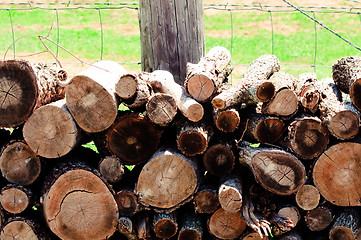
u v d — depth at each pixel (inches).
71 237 193.3
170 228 194.2
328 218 196.1
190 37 231.5
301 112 189.5
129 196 191.5
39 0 714.8
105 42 563.2
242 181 194.1
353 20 646.5
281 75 214.8
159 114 178.9
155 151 192.2
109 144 188.7
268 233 195.8
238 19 657.6
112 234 195.2
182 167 186.7
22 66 175.6
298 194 190.4
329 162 187.0
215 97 179.6
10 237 191.9
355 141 185.0
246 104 187.2
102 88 177.6
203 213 198.8
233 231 196.2
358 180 188.7
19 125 183.9
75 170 186.1
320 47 552.7
